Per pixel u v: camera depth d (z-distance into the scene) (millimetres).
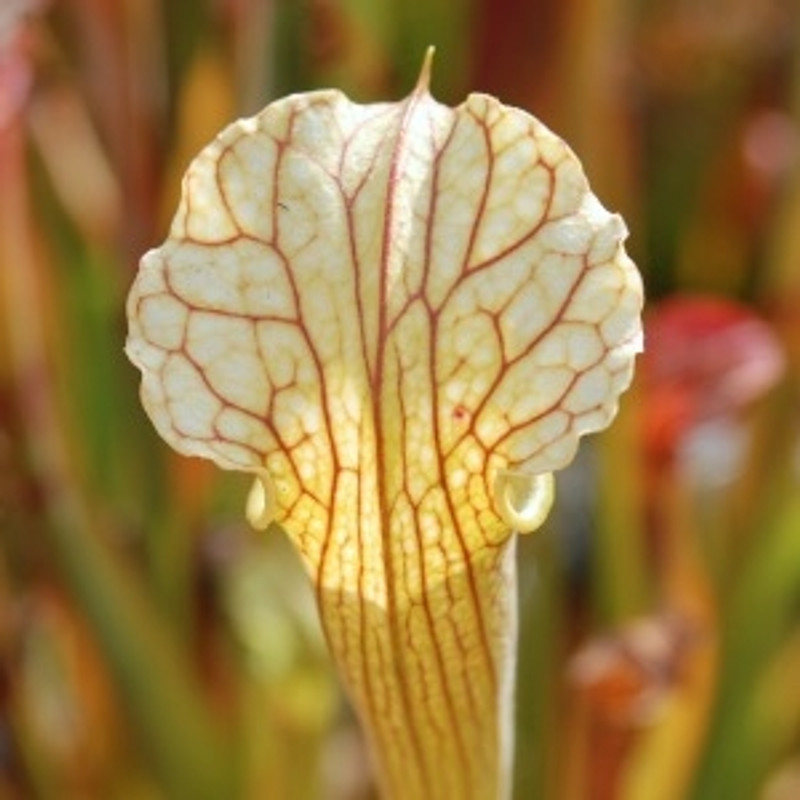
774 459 564
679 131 809
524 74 551
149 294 324
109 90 551
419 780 362
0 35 488
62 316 561
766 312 585
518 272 321
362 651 349
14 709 580
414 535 335
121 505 579
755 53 793
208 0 545
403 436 328
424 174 320
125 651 527
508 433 326
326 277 323
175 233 323
